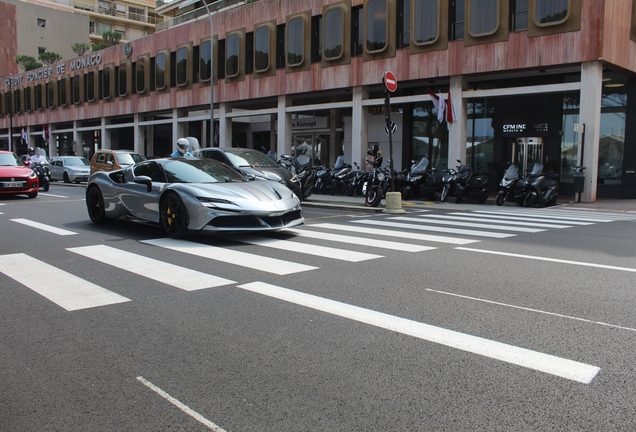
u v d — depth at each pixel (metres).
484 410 2.98
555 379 3.38
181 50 34.91
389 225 11.22
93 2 70.44
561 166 22.25
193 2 53.28
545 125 22.47
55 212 13.20
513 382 3.34
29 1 68.19
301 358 3.74
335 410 2.99
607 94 21.03
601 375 3.44
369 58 24.27
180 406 3.06
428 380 3.37
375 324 4.46
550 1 18.77
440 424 2.83
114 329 4.36
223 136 32.44
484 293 5.43
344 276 6.18
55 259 7.19
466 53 21.11
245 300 5.18
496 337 4.13
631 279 6.07
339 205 15.82
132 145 49.50
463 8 21.38
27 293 5.47
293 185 15.27
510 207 17.03
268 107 35.69
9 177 16.84
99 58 43.28
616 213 15.56
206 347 3.96
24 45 65.44
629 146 20.53
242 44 30.48
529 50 19.42
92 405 3.07
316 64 26.62
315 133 32.47
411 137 26.72
